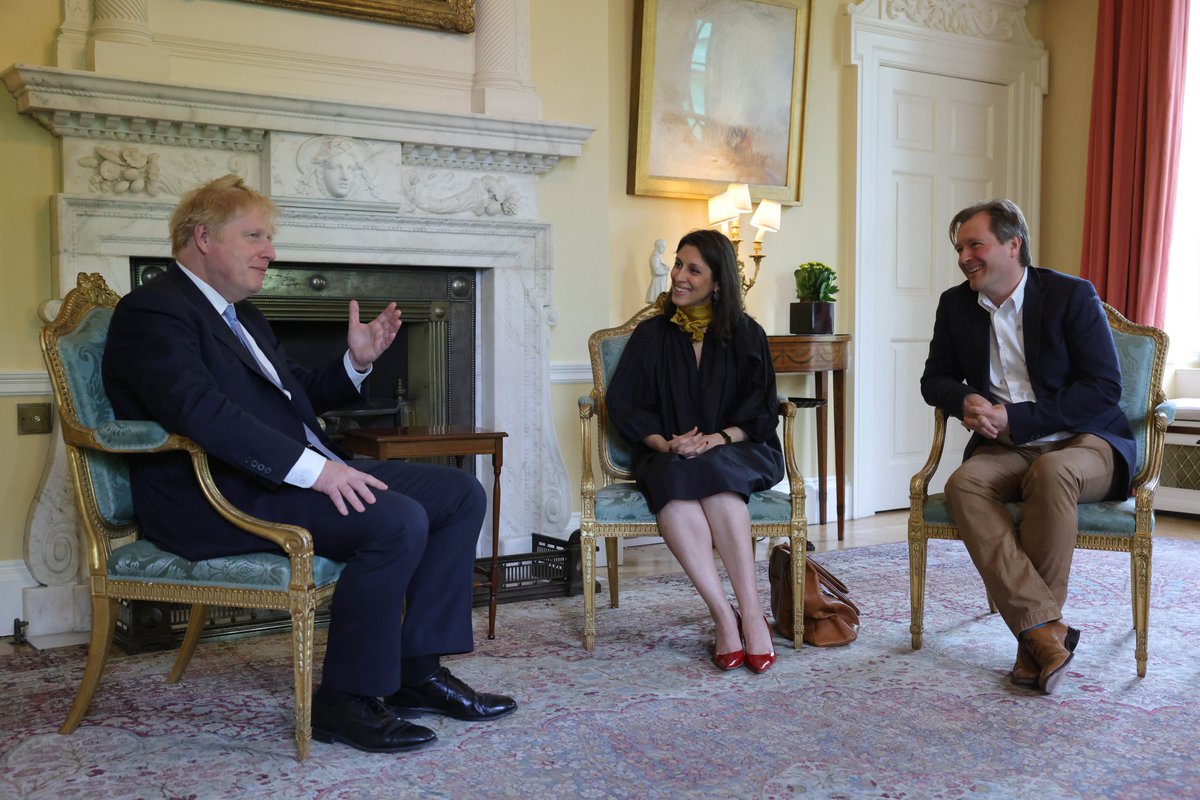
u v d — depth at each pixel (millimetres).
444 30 3947
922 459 5742
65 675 2805
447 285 4078
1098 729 2375
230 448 2197
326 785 2086
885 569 4051
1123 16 5383
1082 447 2828
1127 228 5406
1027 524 2746
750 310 5164
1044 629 2662
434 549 2461
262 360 2496
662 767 2174
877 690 2641
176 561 2283
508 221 4055
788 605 3062
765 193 5105
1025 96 5938
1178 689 2641
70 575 3324
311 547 2197
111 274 3350
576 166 4293
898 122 5539
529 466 4184
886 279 5539
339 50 3760
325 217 3680
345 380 2682
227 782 2098
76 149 3279
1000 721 2426
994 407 2916
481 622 3318
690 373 3143
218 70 3545
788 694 2615
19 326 3277
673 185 4828
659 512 2900
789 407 3027
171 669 2793
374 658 2250
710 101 4902
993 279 3004
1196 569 4027
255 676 2770
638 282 4832
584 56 4285
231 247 2379
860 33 5344
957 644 3031
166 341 2238
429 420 4094
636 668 2836
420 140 3799
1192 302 5711
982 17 5754
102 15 3346
